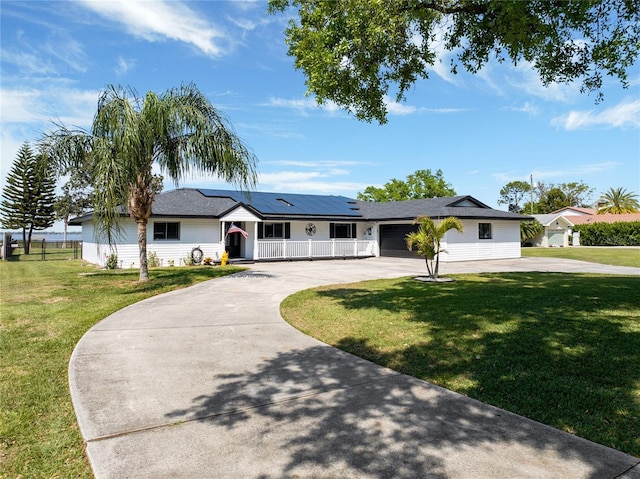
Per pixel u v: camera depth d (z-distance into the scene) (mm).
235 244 23125
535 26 5793
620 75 6094
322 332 6215
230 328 6453
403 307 7789
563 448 2717
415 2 6328
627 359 4387
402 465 2514
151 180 12305
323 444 2789
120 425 3084
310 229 24703
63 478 2443
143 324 6711
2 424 3137
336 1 6621
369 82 7832
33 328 6352
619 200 59812
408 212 24344
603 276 12938
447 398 3617
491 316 6688
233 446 2766
